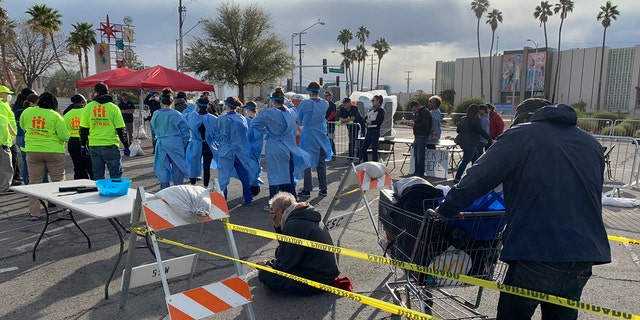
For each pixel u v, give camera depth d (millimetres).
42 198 4320
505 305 2529
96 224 6230
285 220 4125
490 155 2416
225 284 3201
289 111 7082
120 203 4074
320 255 4090
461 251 2979
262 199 7934
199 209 3203
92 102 6809
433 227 2857
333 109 12898
